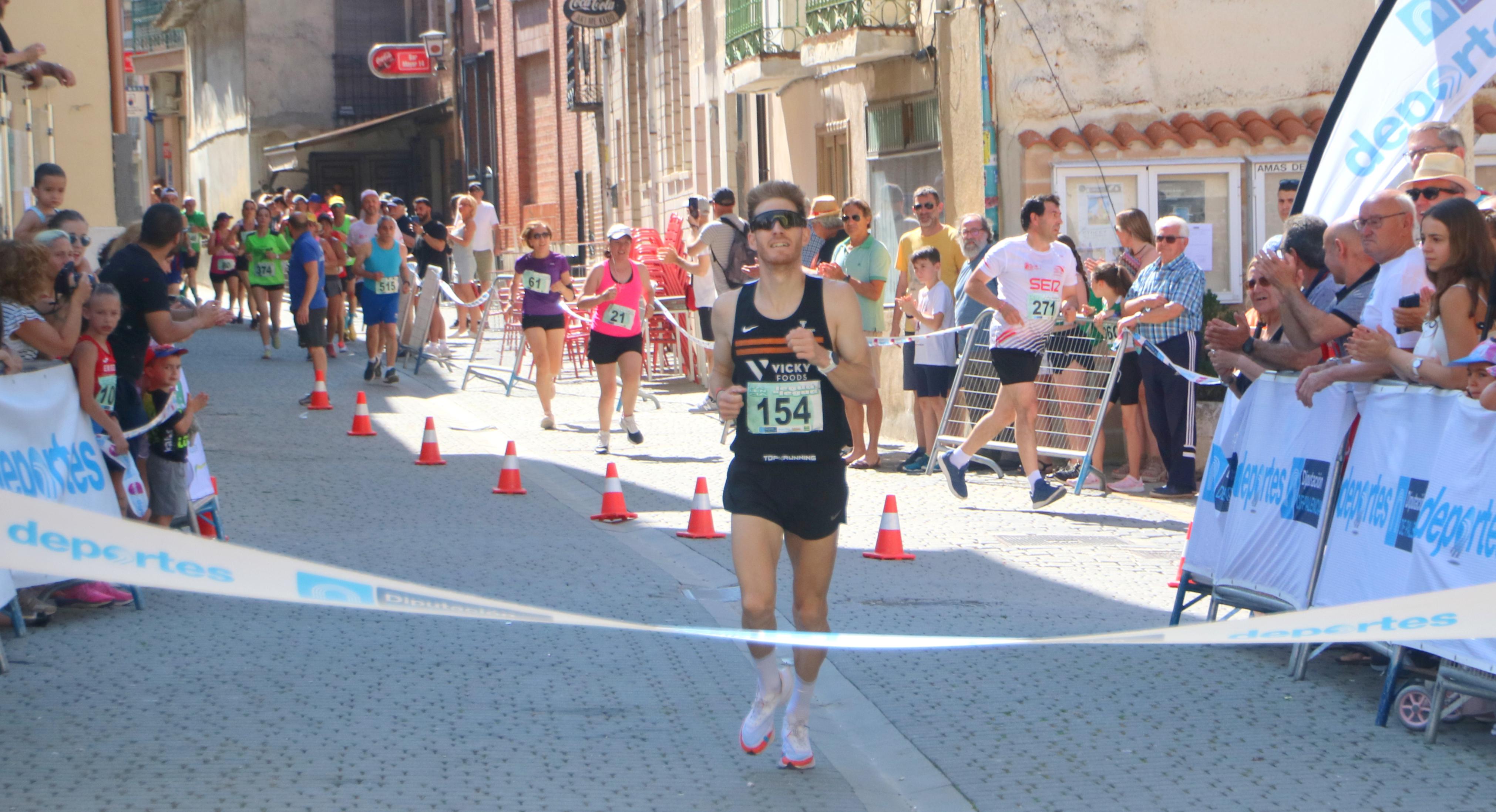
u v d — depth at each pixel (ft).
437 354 80.23
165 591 30.25
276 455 48.47
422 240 97.66
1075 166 55.26
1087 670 25.41
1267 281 27.07
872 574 33.32
